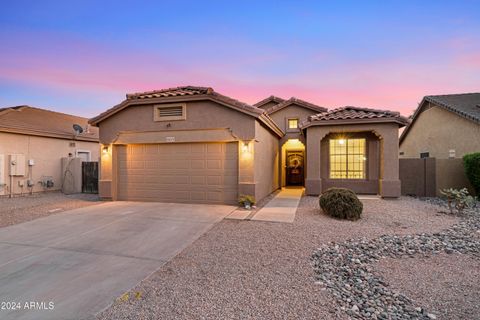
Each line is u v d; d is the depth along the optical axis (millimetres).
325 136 12234
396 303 3229
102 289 3475
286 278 3795
